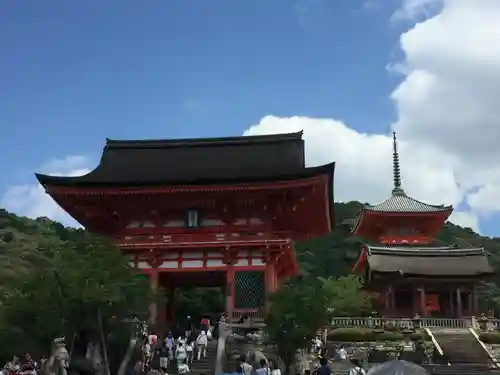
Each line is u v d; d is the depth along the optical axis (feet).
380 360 169.58
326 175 161.17
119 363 121.80
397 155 347.15
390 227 312.09
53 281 106.93
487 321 211.20
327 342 180.34
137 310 118.83
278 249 163.22
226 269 163.84
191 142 196.13
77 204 174.29
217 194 166.61
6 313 105.50
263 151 189.88
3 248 336.08
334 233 534.37
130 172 188.14
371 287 276.62
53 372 108.88
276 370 104.83
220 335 138.72
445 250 269.85
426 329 205.05
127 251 166.09
